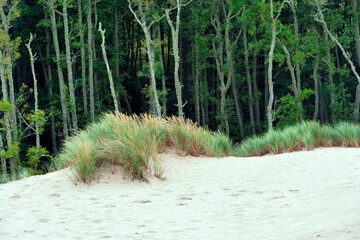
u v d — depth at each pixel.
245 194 11.52
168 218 9.43
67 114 51.75
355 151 17.47
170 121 18.92
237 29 67.50
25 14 56.91
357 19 51.94
